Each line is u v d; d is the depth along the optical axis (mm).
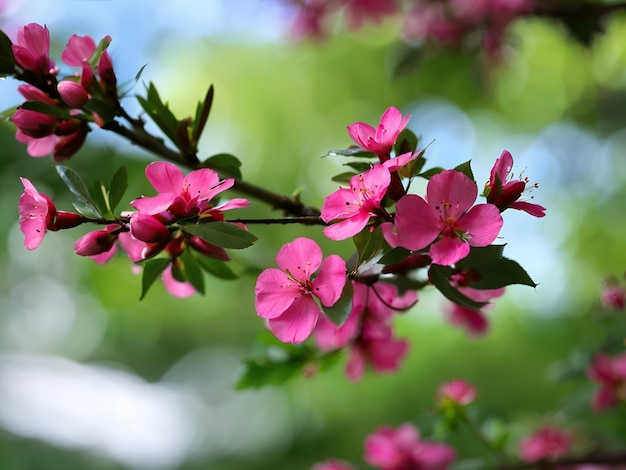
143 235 968
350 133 1007
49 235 2590
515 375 2520
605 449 1268
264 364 1147
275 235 2373
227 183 974
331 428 2666
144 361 3090
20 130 1052
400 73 1986
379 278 1015
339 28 2207
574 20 1668
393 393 2535
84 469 2578
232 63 3074
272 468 2738
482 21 1831
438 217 958
